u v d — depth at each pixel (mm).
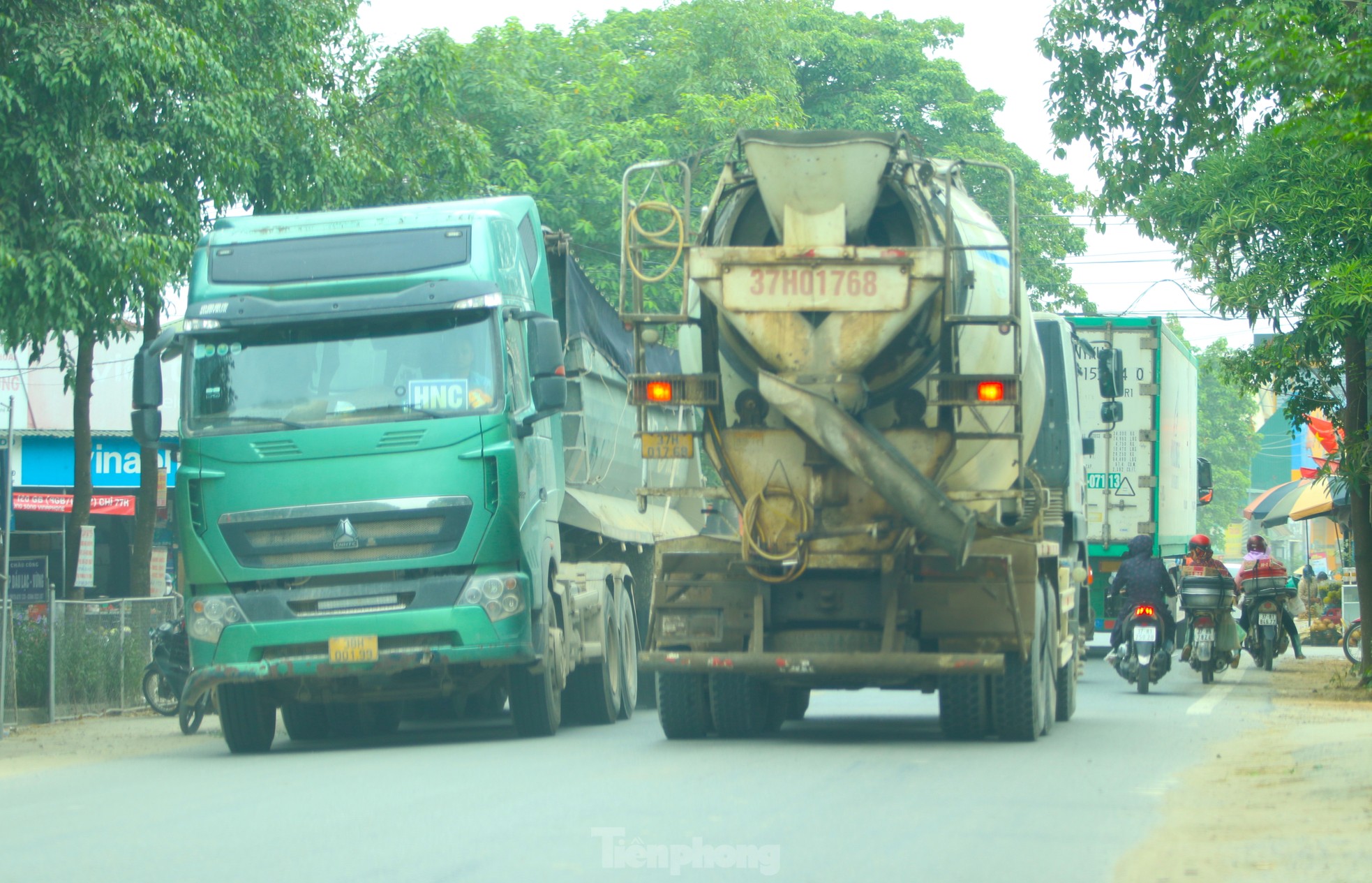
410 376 46094
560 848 25656
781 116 138875
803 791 32625
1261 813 29625
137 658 72188
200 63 64062
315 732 55094
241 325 46406
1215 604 71000
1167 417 93688
